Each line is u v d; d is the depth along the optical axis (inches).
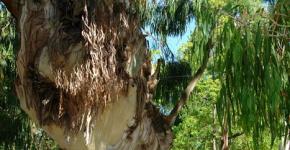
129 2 264.1
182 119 698.2
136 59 263.0
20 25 263.1
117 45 254.8
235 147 609.6
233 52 201.9
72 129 253.3
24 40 259.4
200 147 698.2
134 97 263.1
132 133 270.1
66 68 244.4
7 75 442.9
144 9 390.9
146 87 271.3
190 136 705.0
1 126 466.6
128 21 259.8
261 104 207.3
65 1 259.4
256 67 205.6
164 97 441.4
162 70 434.6
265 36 203.0
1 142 473.1
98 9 250.4
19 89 268.7
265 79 202.1
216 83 655.1
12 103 451.8
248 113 205.9
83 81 241.8
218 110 214.7
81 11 253.1
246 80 206.4
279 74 201.6
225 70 209.5
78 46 244.4
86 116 251.0
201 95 679.7
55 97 255.9
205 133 684.1
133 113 266.1
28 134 478.0
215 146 653.9
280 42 208.5
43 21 256.2
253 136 209.9
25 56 258.4
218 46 211.0
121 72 255.1
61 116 253.3
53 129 260.1
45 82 256.7
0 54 438.9
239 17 210.8
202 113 678.5
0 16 437.4
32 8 259.4
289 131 214.2
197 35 238.8
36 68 254.8
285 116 212.8
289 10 206.2
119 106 257.6
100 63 245.1
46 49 251.0
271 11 220.8
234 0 251.1
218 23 222.4
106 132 260.5
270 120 208.5
